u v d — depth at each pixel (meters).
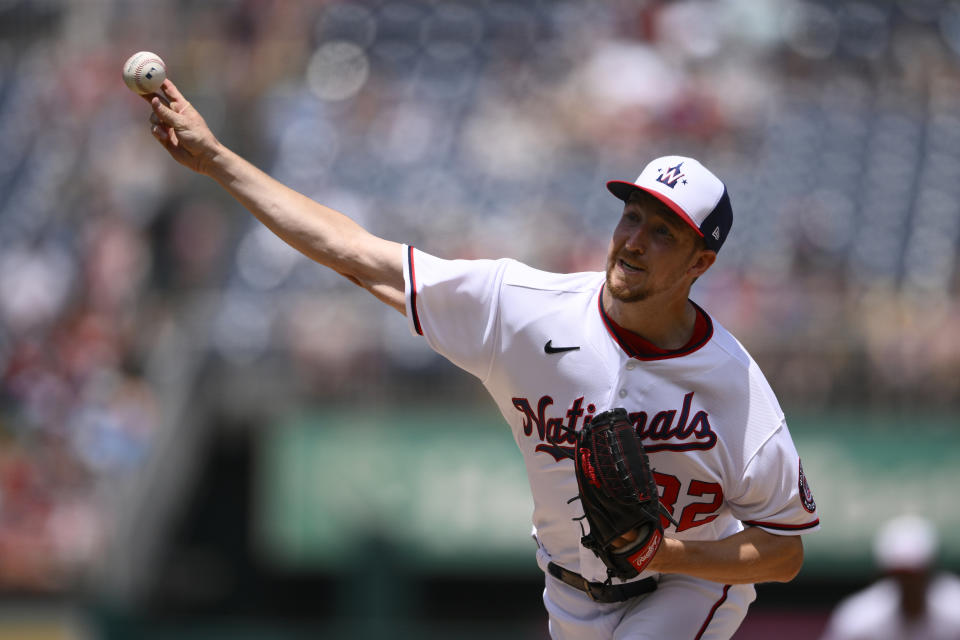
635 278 11.33
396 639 31.06
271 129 45.50
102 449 36.00
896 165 44.19
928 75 48.56
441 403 34.50
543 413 11.99
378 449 34.38
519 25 50.00
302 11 50.91
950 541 32.94
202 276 37.75
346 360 35.00
